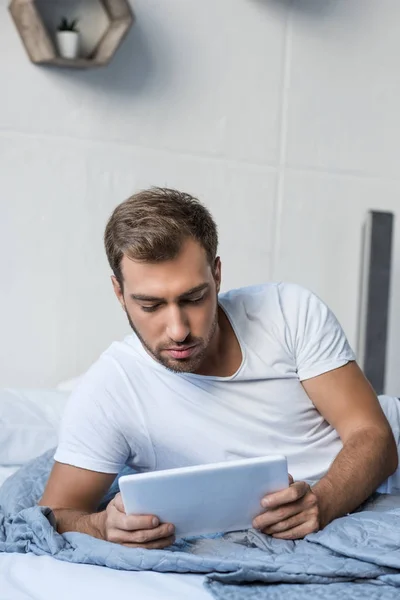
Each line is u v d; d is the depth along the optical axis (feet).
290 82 10.62
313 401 5.80
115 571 4.66
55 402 7.94
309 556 4.63
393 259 11.15
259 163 10.56
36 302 9.86
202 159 10.35
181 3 10.12
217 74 10.33
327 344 5.81
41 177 9.79
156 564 4.64
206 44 10.27
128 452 5.68
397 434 7.02
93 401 5.57
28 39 9.37
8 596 4.32
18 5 9.26
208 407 5.57
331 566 4.48
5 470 7.23
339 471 5.36
